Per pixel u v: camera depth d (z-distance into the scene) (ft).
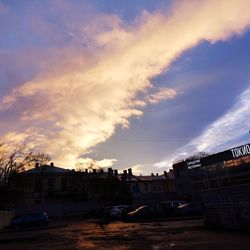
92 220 123.13
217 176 135.64
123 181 194.59
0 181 151.74
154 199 179.32
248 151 119.34
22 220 106.22
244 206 46.19
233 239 38.73
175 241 40.88
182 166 181.78
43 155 178.60
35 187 195.31
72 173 204.33
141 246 38.86
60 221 130.82
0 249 47.88
